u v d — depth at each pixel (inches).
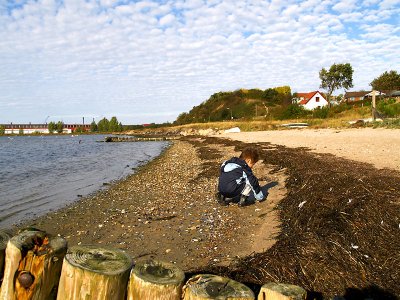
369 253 164.1
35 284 89.7
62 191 484.1
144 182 538.0
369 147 631.2
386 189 269.4
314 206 238.5
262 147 851.4
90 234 268.4
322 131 1215.6
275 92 3996.1
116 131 5093.5
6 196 448.5
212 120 3747.5
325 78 2864.2
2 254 96.1
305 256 159.5
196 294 90.6
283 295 94.8
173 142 1923.0
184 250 215.2
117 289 91.1
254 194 298.2
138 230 266.4
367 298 134.2
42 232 95.6
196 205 327.9
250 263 159.6
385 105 1449.3
